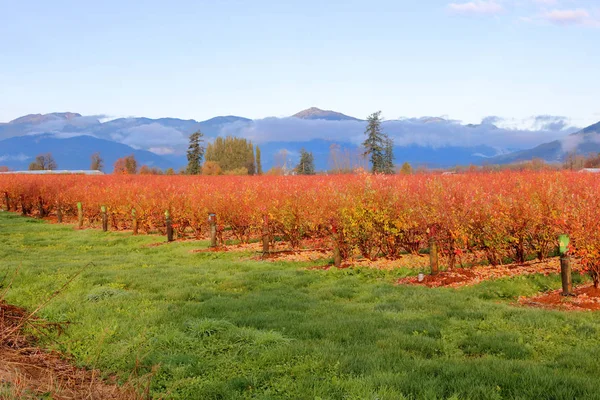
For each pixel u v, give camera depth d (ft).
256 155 377.09
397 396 17.34
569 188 51.34
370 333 25.38
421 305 31.35
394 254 48.93
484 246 43.29
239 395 18.35
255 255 54.75
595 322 26.21
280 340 24.25
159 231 79.25
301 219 56.08
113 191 90.99
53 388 17.67
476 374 19.26
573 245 33.73
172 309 30.78
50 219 107.04
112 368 21.24
